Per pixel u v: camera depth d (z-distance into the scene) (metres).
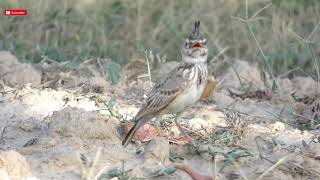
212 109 13.76
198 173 10.80
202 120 12.95
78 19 18.61
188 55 11.82
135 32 18.66
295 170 11.34
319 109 14.13
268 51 17.58
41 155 11.41
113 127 12.16
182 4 19.52
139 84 14.87
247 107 14.24
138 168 10.97
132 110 13.43
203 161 11.50
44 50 16.67
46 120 12.69
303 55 17.36
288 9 18.12
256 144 12.12
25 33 17.89
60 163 11.12
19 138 12.20
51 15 18.14
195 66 11.83
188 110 13.65
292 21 17.94
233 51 18.06
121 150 11.65
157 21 19.00
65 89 14.43
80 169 11.06
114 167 11.12
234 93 15.02
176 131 12.60
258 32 17.91
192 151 11.68
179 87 11.73
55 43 17.02
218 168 11.32
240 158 11.47
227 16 18.81
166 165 11.26
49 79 15.15
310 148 11.95
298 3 18.11
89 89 14.41
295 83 16.03
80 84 14.74
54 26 18.08
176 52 17.98
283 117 13.84
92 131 11.95
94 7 19.19
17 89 14.09
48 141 11.73
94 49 17.47
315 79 16.34
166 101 11.81
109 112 13.05
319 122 13.53
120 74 15.73
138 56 16.81
